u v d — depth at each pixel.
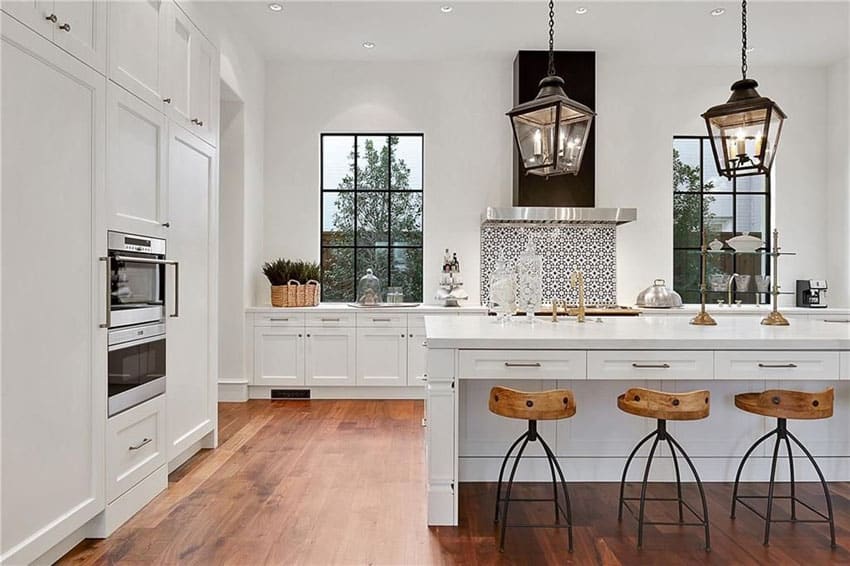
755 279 5.92
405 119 6.03
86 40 2.38
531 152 2.93
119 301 2.64
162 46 3.08
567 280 5.99
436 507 2.67
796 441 2.65
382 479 3.28
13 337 1.99
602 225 5.98
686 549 2.45
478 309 5.52
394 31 5.29
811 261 6.12
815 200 6.12
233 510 2.84
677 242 6.21
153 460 2.97
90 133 2.41
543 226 5.98
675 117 6.07
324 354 5.50
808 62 5.97
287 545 2.47
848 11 4.86
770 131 2.80
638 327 3.22
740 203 6.24
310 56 5.89
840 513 2.82
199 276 3.58
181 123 3.30
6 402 1.95
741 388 3.23
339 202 6.16
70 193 2.28
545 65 5.70
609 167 6.05
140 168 2.85
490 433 3.23
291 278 5.65
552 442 3.23
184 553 2.39
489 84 6.01
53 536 2.18
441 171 6.01
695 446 3.24
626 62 5.99
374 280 5.80
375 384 5.50
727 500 2.98
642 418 3.23
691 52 5.73
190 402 3.47
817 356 2.71
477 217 6.00
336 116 6.04
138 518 2.74
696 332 2.96
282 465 3.54
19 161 2.01
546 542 2.52
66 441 2.26
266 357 5.50
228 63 4.87
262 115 5.93
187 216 3.40
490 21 5.07
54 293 2.19
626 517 2.78
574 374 2.68
